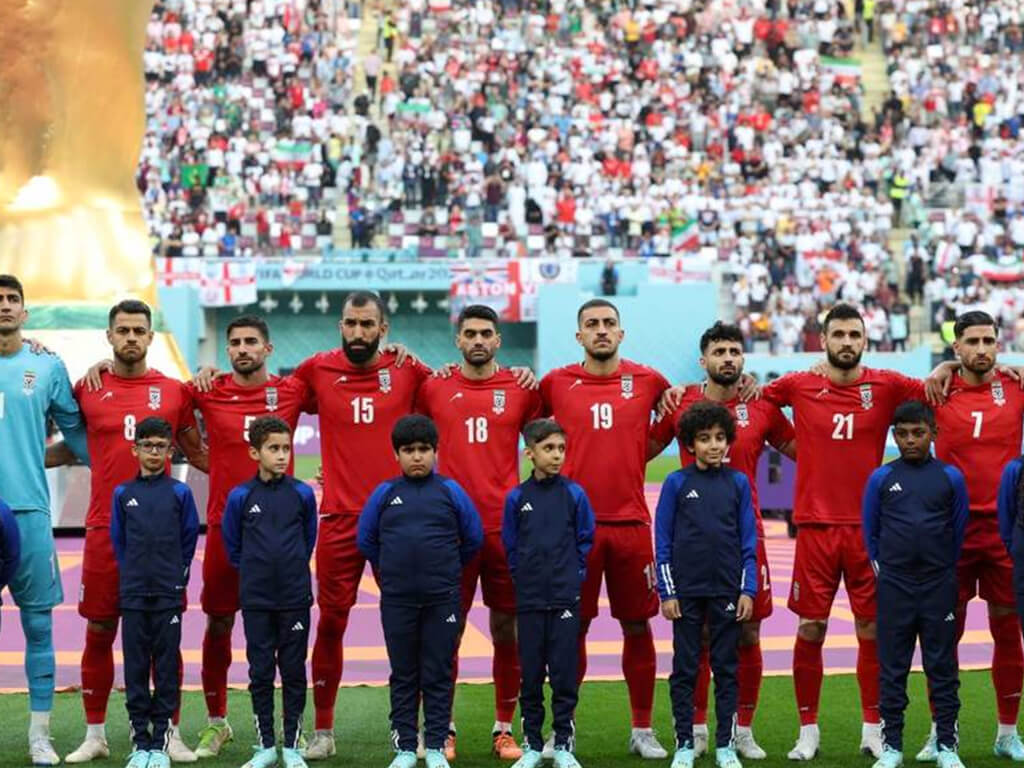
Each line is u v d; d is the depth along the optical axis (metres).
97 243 20.95
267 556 8.12
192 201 37.31
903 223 38.09
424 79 40.72
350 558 8.77
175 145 38.47
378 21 42.72
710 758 8.49
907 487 8.15
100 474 8.75
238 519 8.23
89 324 20.41
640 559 8.73
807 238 36.59
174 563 8.25
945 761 8.02
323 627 8.68
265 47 40.69
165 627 8.20
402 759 8.01
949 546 8.13
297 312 35.91
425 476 8.23
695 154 39.66
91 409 8.85
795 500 8.92
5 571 8.27
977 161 38.91
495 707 9.43
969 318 8.76
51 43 20.47
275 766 8.24
